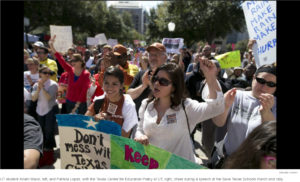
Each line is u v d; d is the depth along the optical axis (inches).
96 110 95.3
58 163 149.6
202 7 954.7
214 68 70.5
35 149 58.1
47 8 991.6
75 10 1093.1
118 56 148.9
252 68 176.4
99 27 1344.7
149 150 67.0
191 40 1219.2
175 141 77.2
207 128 127.6
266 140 52.7
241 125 79.9
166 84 74.2
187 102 77.2
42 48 197.5
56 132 201.9
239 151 58.0
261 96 71.0
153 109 80.1
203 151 178.1
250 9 102.9
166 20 1043.3
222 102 70.3
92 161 73.2
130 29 1873.8
